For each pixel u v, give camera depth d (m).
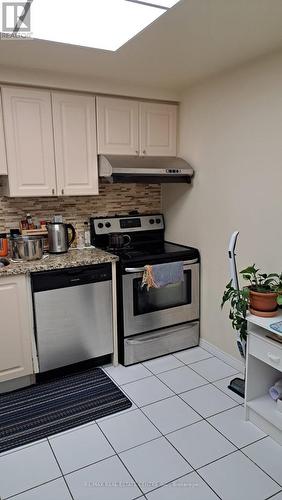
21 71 2.37
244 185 2.45
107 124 2.77
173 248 3.05
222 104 2.56
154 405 2.28
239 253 2.55
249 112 2.34
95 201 3.15
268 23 1.73
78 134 2.68
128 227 3.22
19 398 2.38
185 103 2.96
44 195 2.63
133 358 2.81
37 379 2.57
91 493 1.64
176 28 1.76
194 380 2.57
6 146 2.45
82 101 2.65
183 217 3.13
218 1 1.49
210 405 2.28
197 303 3.03
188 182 2.98
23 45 1.95
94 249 2.96
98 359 2.79
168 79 2.67
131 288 2.71
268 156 2.24
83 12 1.53
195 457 1.84
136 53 2.12
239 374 2.64
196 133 2.87
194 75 2.57
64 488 1.67
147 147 2.97
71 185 2.72
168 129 3.05
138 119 2.90
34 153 2.55
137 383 2.54
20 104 2.44
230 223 2.61
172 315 2.93
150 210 3.43
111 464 1.81
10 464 1.82
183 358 2.90
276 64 2.11
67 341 2.56
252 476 1.72
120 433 2.03
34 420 2.15
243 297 2.08
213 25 1.74
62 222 2.90
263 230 2.33
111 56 2.16
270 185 2.25
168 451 1.89
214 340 2.94
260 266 2.39
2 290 2.28
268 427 2.00
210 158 2.74
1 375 2.38
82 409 2.25
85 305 2.58
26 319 2.40
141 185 3.35
